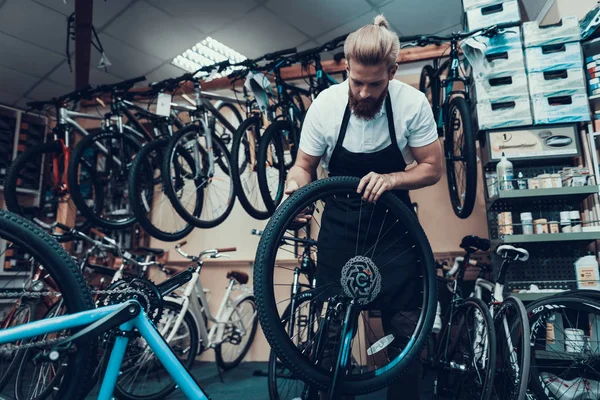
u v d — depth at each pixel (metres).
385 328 1.40
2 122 4.36
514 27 2.40
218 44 3.50
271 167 2.68
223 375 2.98
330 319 1.24
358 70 1.13
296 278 2.05
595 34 2.39
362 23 3.17
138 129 3.19
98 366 1.26
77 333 0.94
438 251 3.20
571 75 2.33
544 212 2.42
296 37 3.36
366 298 1.19
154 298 1.31
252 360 3.51
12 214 0.97
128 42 3.38
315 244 1.42
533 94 2.35
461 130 2.42
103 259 3.67
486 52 2.41
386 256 1.31
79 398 0.96
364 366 2.38
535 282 2.30
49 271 0.98
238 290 3.62
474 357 1.90
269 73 2.80
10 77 3.96
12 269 3.84
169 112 2.90
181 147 2.72
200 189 2.87
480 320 1.94
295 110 2.76
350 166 1.39
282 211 1.08
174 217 3.97
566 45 2.37
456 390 2.04
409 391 1.38
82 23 2.74
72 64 3.76
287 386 2.20
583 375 1.79
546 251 2.37
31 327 0.89
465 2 2.53
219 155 2.92
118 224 2.73
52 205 4.14
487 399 1.61
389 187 1.17
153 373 2.54
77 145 2.64
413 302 1.29
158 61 3.68
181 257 3.89
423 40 2.43
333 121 1.34
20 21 3.13
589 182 2.20
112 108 2.95
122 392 2.20
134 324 1.04
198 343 2.76
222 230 3.84
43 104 3.10
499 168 2.29
